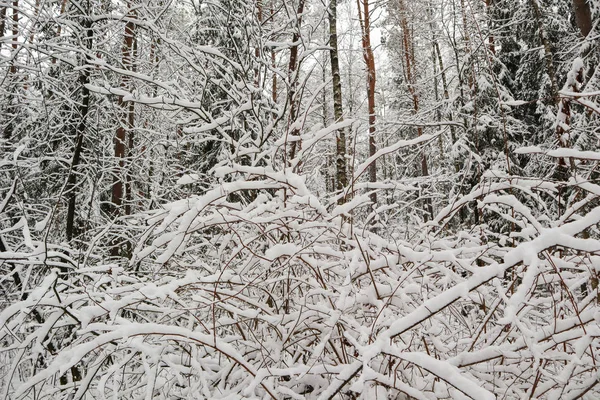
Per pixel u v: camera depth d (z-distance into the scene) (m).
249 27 4.70
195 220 2.73
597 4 7.06
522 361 2.32
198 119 5.11
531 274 1.67
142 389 2.94
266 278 2.95
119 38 6.06
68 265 3.04
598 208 1.81
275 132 4.96
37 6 4.62
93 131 5.33
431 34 12.48
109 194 8.23
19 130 5.71
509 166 3.11
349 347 2.54
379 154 3.06
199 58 4.70
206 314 2.95
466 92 9.66
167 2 4.68
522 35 10.12
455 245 3.31
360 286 2.99
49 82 4.84
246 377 2.53
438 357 2.32
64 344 3.14
